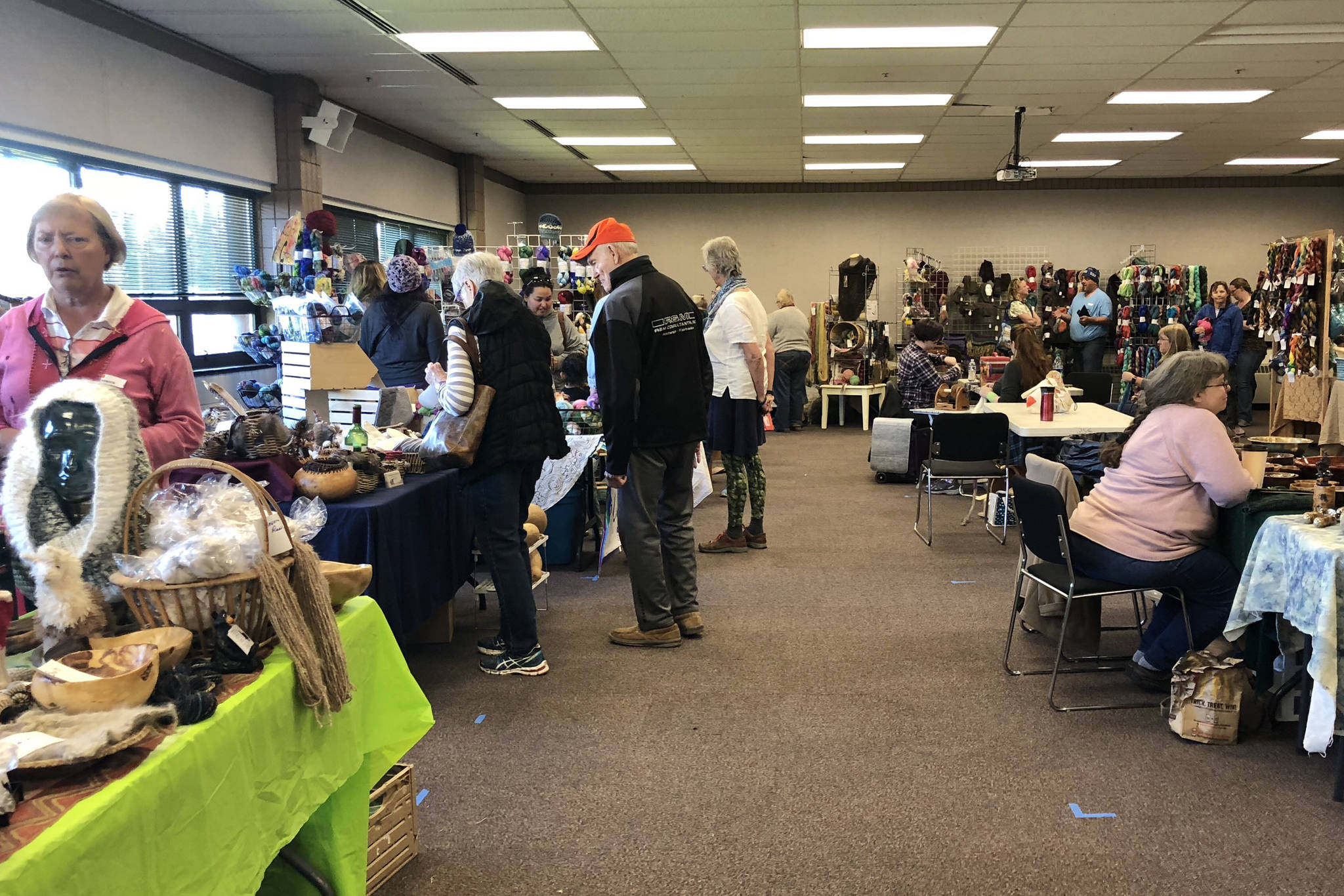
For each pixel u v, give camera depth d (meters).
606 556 5.02
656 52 6.43
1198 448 2.90
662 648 3.62
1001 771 2.60
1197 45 6.35
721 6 5.43
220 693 1.36
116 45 5.36
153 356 2.10
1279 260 7.44
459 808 2.41
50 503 1.45
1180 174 13.09
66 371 2.04
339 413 3.84
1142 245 13.65
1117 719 2.94
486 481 3.17
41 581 1.38
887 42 6.23
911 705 3.06
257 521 1.51
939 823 2.32
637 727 2.90
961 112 8.59
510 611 3.29
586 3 5.36
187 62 6.04
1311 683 2.62
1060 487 3.52
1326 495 2.63
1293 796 2.44
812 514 6.25
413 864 2.16
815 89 7.61
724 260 4.98
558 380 5.77
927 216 13.95
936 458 5.38
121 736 1.13
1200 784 2.51
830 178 13.51
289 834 1.47
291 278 5.25
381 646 1.86
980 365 8.95
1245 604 2.71
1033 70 7.03
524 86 7.47
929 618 3.99
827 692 3.18
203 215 6.55
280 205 7.19
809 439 10.09
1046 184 13.73
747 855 2.18
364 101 8.03
